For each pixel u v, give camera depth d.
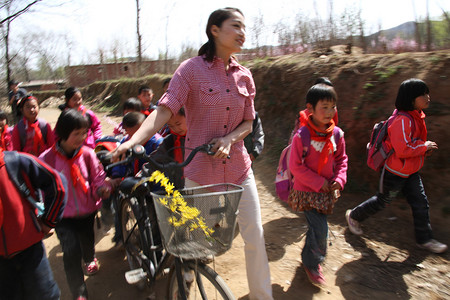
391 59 5.18
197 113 2.57
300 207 3.14
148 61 16.89
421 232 3.61
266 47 8.88
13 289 2.37
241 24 2.49
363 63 5.48
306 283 3.31
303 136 3.04
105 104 17.72
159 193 2.32
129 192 2.96
